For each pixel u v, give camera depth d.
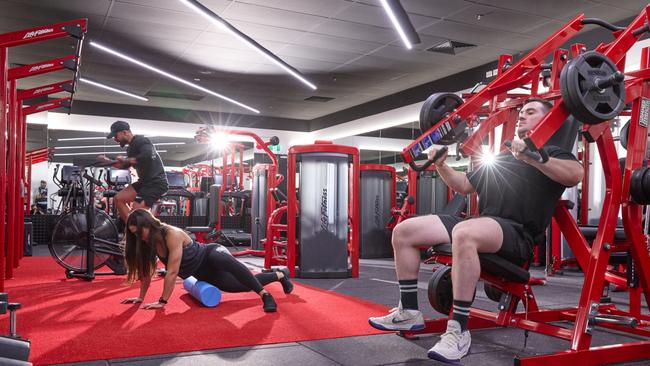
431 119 2.49
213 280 3.38
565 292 4.25
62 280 4.65
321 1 6.51
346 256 5.16
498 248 2.10
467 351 2.00
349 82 10.66
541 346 2.39
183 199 12.23
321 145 5.15
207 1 6.55
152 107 12.82
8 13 7.01
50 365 2.00
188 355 2.16
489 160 2.31
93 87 10.88
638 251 2.25
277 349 2.28
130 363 2.04
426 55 8.83
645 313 3.41
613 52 2.18
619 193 2.21
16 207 5.72
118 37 7.93
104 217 4.88
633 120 2.26
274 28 7.55
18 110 6.09
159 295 3.79
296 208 5.34
